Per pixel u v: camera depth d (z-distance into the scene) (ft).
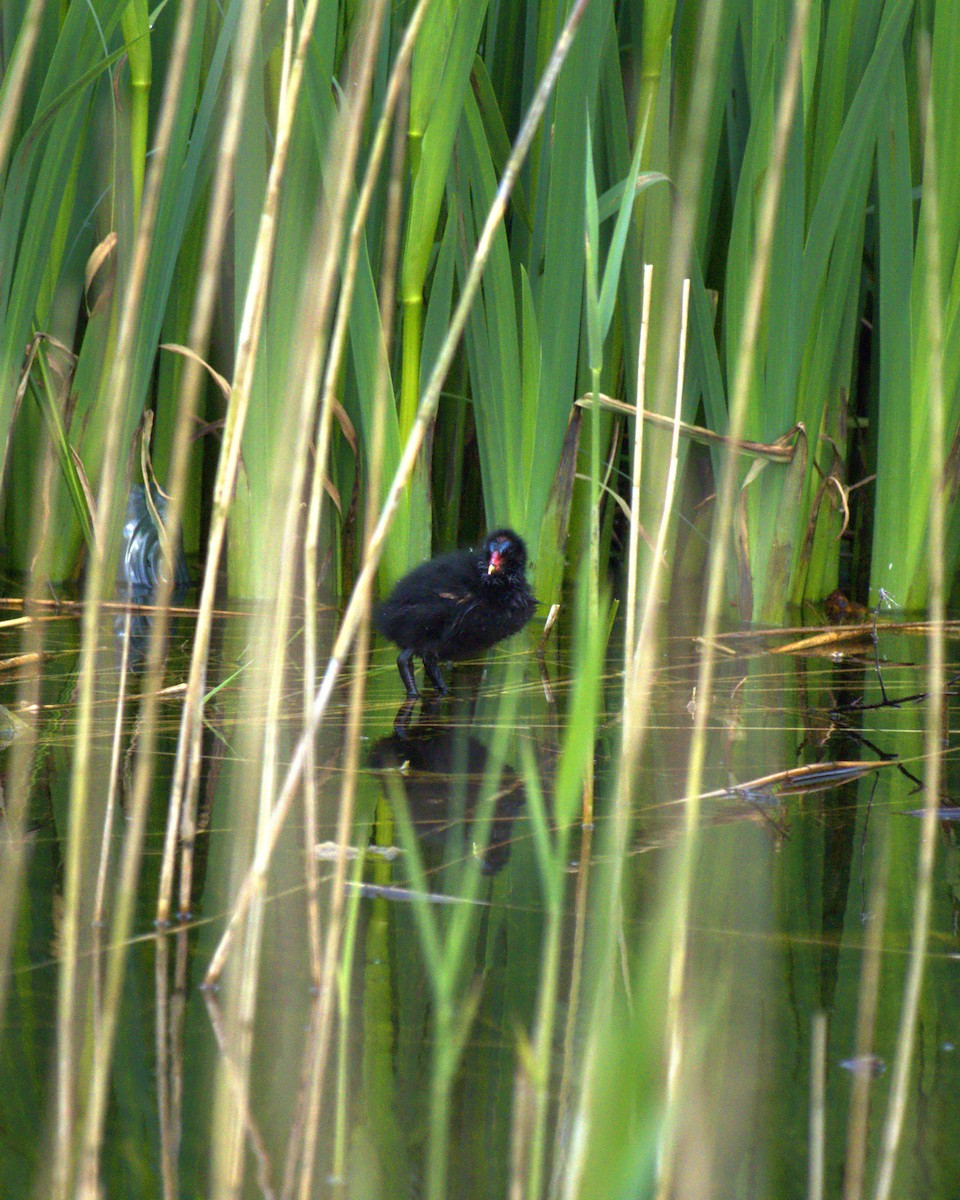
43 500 40.55
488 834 22.06
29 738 26.91
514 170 15.26
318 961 16.42
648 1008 9.14
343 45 42.78
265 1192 11.98
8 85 15.74
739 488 44.06
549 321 42.42
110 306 42.80
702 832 22.26
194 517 51.47
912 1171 12.43
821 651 39.17
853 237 43.57
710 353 43.11
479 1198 11.97
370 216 44.21
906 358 43.93
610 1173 8.94
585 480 48.57
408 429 43.29
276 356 42.68
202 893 18.97
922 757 27.22
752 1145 12.85
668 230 43.60
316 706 16.03
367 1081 13.87
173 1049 14.44
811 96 41.39
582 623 16.30
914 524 45.29
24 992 15.66
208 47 44.60
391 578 44.52
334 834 21.76
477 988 15.99
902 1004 15.69
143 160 42.75
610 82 43.83
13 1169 12.28
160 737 27.32
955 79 40.68
